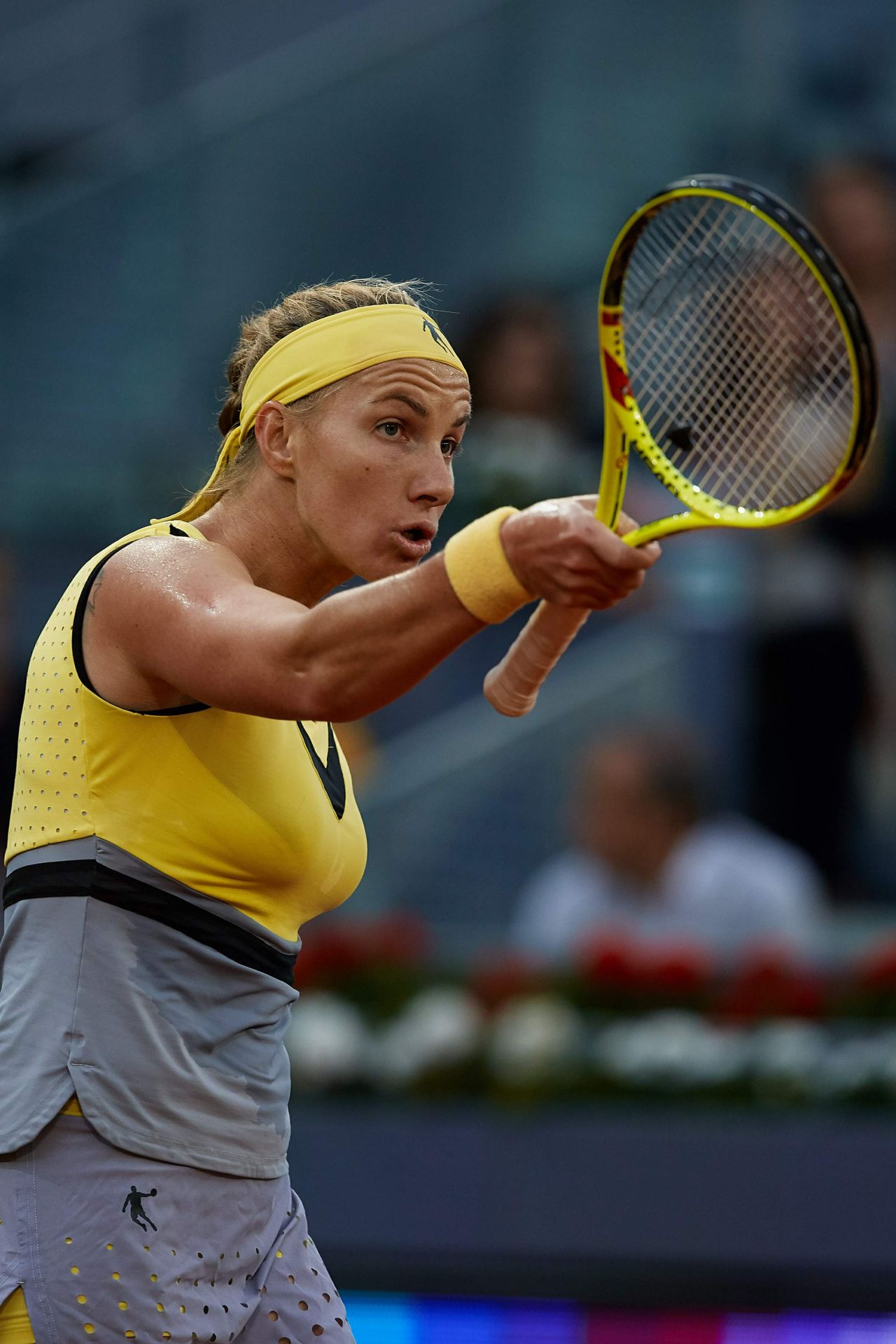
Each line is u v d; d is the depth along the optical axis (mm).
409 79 29125
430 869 21719
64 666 6566
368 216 28641
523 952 16734
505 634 23375
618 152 29094
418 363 6562
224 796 6516
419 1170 13797
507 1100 14297
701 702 22812
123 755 6465
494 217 28719
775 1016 15000
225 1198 6633
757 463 6391
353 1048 14672
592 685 22734
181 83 29672
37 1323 6371
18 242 27594
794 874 18781
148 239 27938
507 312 23906
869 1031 14953
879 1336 13289
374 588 5684
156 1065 6457
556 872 19797
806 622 22609
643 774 18156
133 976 6484
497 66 29297
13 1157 6488
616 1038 14789
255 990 6758
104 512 25828
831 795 22266
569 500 5703
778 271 6465
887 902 22000
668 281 6672
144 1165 6441
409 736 22953
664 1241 13555
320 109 28875
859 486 22891
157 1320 6383
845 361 6297
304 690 5773
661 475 6039
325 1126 13938
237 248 28219
